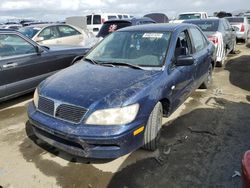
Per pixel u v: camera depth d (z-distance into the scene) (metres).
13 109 5.29
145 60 4.02
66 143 3.20
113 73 3.71
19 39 5.44
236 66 8.96
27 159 3.54
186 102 5.54
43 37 9.92
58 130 3.10
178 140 3.99
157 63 3.93
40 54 5.74
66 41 10.39
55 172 3.28
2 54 5.12
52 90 3.42
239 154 3.61
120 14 17.42
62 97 3.24
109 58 4.28
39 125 3.32
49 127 3.19
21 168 3.36
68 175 3.22
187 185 3.04
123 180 3.13
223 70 8.42
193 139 4.02
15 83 5.30
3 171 3.30
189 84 4.71
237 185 3.02
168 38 4.30
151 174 3.23
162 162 3.45
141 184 3.06
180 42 4.48
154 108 3.46
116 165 3.39
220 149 3.74
